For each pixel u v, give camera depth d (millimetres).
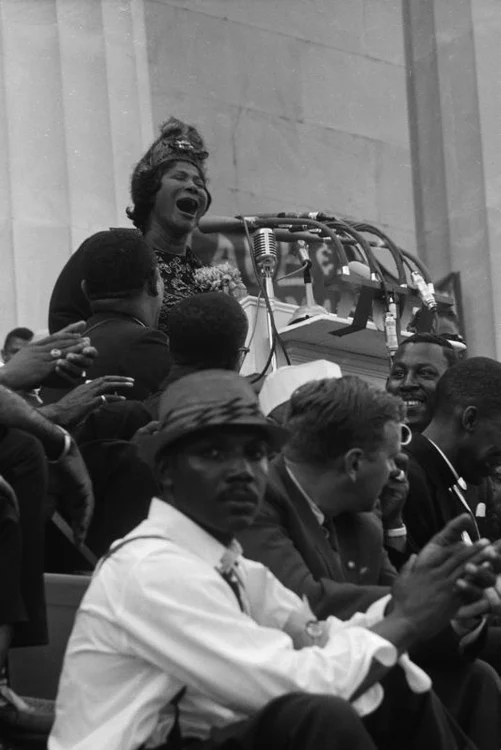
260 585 9188
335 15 23766
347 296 19203
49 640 11188
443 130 23797
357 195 23250
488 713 10398
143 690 8625
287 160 22812
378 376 18875
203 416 8938
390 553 11812
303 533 10508
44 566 11922
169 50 22156
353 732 8297
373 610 9250
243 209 22281
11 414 10891
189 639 8508
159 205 15469
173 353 12125
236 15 22875
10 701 10328
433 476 12781
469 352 22969
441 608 8805
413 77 24156
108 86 20328
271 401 12672
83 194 19688
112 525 11812
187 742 8672
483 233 23250
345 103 23500
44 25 20047
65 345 11688
